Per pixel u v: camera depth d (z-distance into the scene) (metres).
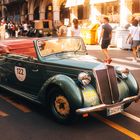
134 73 11.34
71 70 6.27
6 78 8.13
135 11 22.47
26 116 6.72
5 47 8.26
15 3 51.56
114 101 6.23
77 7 30.97
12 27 34.94
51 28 33.00
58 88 6.18
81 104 5.81
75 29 12.95
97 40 24.27
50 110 6.53
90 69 6.11
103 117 6.64
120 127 6.07
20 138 5.58
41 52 6.95
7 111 7.06
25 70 7.31
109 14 25.61
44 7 41.34
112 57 15.93
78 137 5.62
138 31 14.64
